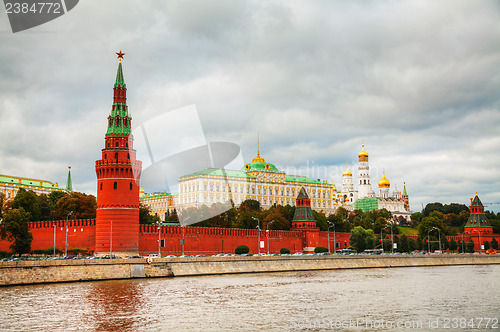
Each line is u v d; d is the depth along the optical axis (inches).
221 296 3622.0
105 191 5502.0
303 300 3479.3
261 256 5836.6
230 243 7066.9
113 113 5570.9
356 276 5319.9
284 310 3095.5
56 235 6230.3
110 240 5403.5
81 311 3011.8
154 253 6077.8
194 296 3609.7
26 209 7263.8
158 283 4372.5
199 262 5260.8
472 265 7647.6
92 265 4532.5
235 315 2925.7
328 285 4370.1
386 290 4045.3
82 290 3838.6
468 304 3366.1
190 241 6515.8
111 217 5462.6
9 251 6190.9
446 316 2942.9
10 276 4045.3
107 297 3516.2
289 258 6072.8
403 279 4995.1
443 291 4010.8
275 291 3919.8
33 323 2701.8
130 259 4771.2
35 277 4183.1
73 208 7081.7
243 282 4534.9
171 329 2578.7
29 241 5900.6
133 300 3405.5
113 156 5502.0
